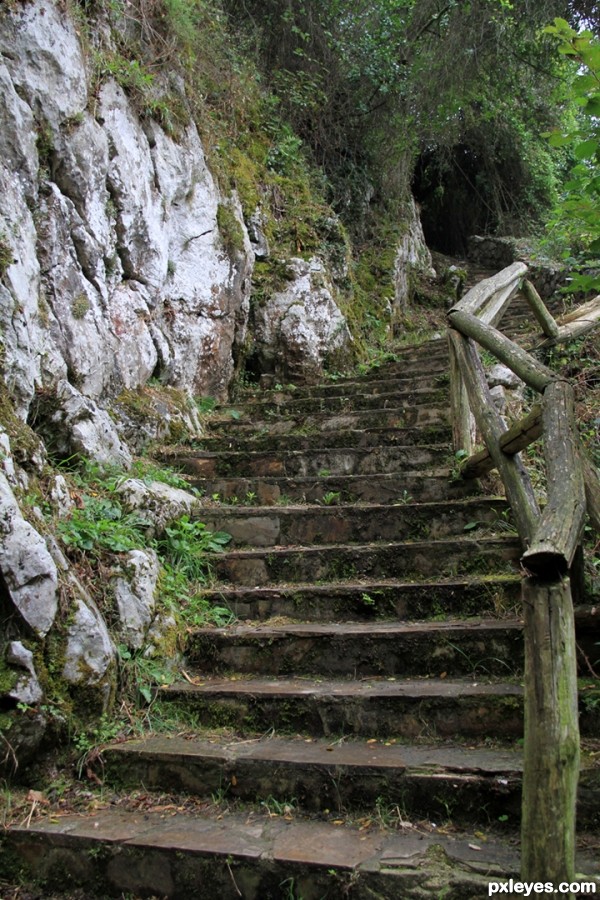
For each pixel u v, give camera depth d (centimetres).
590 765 201
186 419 494
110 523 316
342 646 284
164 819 220
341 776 219
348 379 629
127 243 462
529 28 837
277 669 292
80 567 285
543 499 346
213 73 669
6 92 362
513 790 201
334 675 282
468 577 312
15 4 384
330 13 821
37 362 352
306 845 196
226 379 586
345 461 433
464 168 1252
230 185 625
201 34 642
